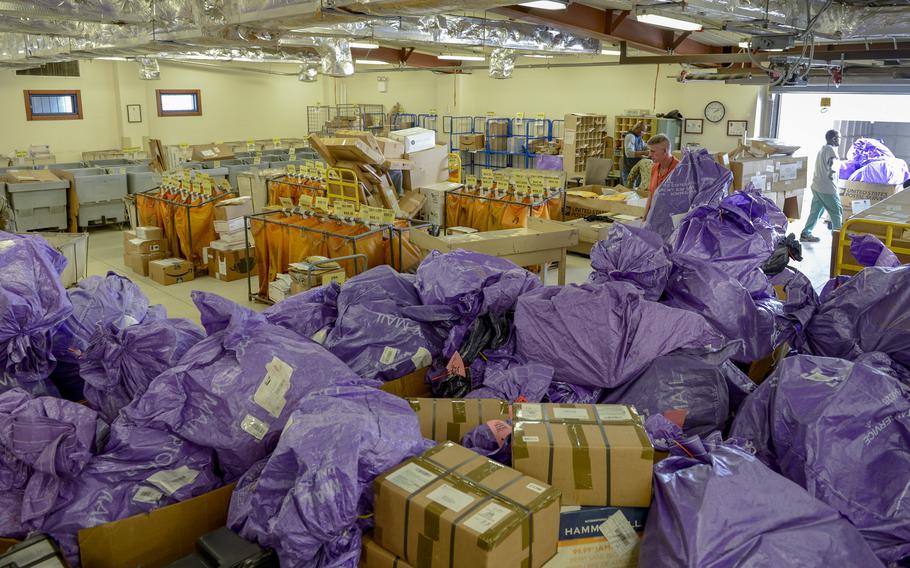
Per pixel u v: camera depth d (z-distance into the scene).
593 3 7.23
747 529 1.80
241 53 10.45
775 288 3.79
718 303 2.90
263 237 6.21
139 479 2.16
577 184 11.81
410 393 2.87
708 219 3.27
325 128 15.65
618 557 2.01
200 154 11.81
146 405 2.26
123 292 3.30
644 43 8.06
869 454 2.08
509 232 5.37
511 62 9.76
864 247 3.34
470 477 1.93
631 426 2.15
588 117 12.64
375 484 1.91
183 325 2.77
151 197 7.63
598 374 2.67
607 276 3.06
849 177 9.58
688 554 1.73
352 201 6.68
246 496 2.02
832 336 2.89
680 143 12.61
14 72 12.84
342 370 2.42
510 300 3.05
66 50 8.82
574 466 1.99
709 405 2.58
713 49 9.57
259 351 2.37
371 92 17.97
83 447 2.13
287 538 1.79
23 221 9.14
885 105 11.47
